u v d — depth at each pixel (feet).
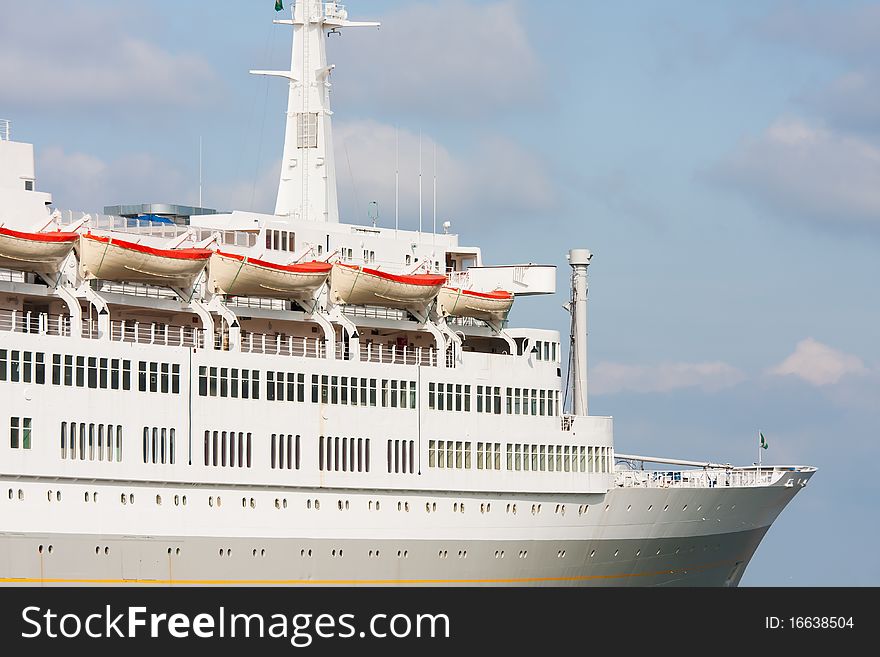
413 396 453.58
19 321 410.52
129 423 401.29
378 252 484.74
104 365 398.62
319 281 443.32
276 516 424.87
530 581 474.90
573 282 525.34
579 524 483.51
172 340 438.40
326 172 503.20
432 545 452.76
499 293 488.85
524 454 474.49
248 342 444.14
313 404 433.89
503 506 467.52
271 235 460.14
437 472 454.81
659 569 504.84
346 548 437.17
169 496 407.85
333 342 447.01
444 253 505.25
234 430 419.13
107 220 444.14
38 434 386.52
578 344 523.29
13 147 433.48
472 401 466.29
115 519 398.21
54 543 388.37
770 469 548.31
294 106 504.02
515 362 479.00
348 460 439.22
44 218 423.23
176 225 461.37
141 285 423.23
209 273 429.79
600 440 492.54
